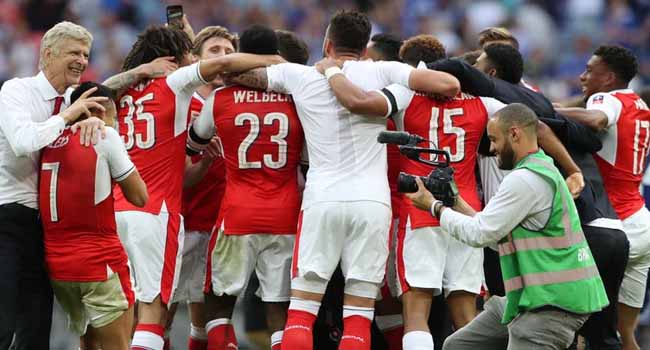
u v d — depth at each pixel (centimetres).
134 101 2811
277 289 2819
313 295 2720
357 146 2719
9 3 7175
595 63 3116
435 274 2722
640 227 3072
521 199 2438
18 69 6875
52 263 2584
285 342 2681
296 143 2808
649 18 7262
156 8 7319
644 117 3078
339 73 2709
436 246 2731
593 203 2873
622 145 3042
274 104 2794
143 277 2769
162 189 2808
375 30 7238
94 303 2598
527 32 7181
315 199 2708
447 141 2750
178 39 2916
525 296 2470
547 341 2469
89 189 2541
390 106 2686
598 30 7188
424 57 3038
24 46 6950
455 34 7269
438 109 2747
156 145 2795
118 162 2548
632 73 3108
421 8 7394
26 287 2628
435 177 2542
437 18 7312
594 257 2852
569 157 2800
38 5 7194
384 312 3008
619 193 3080
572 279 2461
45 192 2561
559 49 7056
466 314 2788
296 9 7338
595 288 2497
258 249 2819
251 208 2788
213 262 2858
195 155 2972
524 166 2475
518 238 2481
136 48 2914
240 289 2817
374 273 2716
